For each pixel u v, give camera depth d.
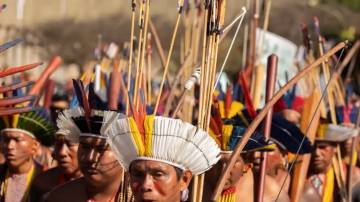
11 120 10.77
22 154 10.86
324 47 11.02
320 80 12.21
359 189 12.01
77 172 10.25
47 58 22.11
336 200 11.52
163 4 21.53
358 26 23.59
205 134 7.01
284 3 23.39
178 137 6.97
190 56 10.73
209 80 7.25
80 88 8.29
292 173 10.12
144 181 7.00
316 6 23.44
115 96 9.41
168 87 10.84
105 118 8.13
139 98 7.61
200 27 10.77
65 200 8.53
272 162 9.73
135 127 7.00
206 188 8.34
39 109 10.70
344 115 12.05
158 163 6.98
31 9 21.83
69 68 22.42
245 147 8.48
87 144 8.20
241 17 7.49
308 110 10.20
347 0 24.08
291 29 23.12
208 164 7.12
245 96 9.08
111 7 22.50
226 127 8.23
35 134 10.93
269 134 9.01
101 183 8.26
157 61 19.20
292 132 9.55
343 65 10.82
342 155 12.05
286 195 9.23
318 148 11.27
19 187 10.93
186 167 7.06
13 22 18.50
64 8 22.42
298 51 12.97
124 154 7.11
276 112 10.92
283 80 15.02
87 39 22.45
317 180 11.40
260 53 12.12
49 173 10.55
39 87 10.02
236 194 8.72
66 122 8.29
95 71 10.30
